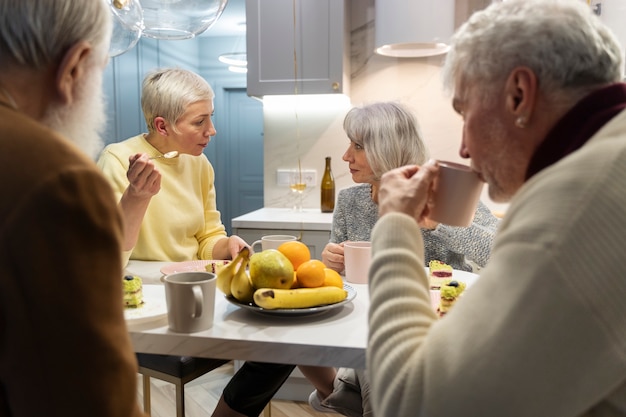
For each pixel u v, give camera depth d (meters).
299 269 1.02
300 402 2.40
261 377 1.34
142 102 1.91
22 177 0.52
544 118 0.65
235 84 4.45
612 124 0.59
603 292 0.52
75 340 0.53
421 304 0.67
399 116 1.68
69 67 0.63
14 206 0.52
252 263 1.00
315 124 3.02
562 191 0.55
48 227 0.52
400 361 0.62
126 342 0.58
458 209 0.89
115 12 1.30
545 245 0.53
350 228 1.82
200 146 1.94
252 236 2.54
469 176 0.86
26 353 0.53
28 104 0.63
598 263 0.52
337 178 3.02
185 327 0.91
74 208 0.53
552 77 0.63
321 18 2.61
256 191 4.58
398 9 2.44
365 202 1.82
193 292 0.90
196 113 1.86
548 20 0.63
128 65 3.37
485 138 0.70
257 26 2.67
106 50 0.69
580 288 0.52
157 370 1.41
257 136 4.51
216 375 2.64
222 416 1.38
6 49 0.60
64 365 0.53
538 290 0.53
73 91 0.66
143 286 1.23
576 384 0.54
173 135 1.88
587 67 0.62
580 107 0.62
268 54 2.67
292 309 0.95
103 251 0.55
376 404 0.65
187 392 2.43
